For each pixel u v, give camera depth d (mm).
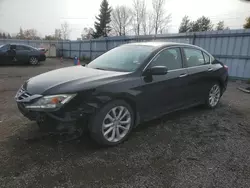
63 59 20625
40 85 2686
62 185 2037
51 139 2910
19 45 13375
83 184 2062
